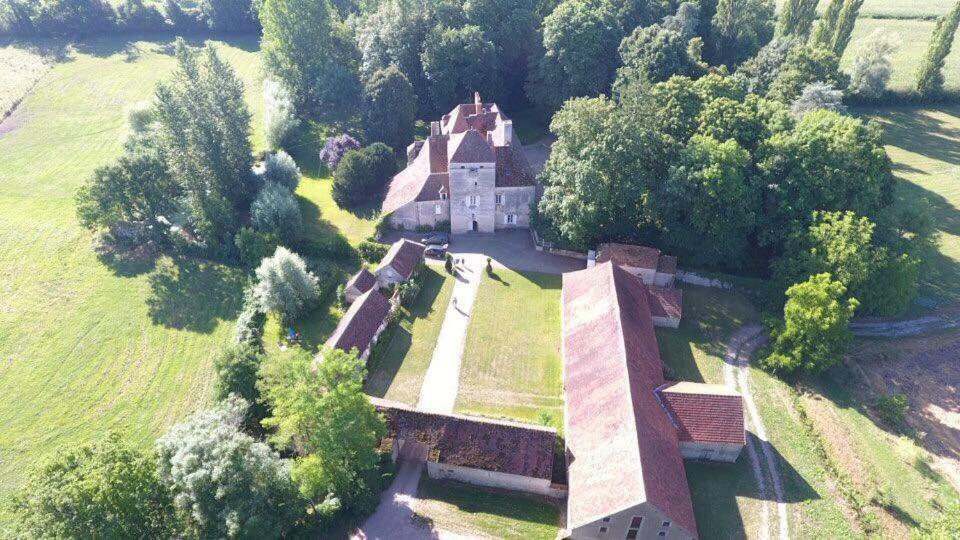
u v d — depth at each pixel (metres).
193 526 46.97
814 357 63.19
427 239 90.00
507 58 125.12
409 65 122.25
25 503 43.91
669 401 56.50
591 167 77.94
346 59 131.50
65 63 161.75
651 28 106.75
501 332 73.25
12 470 58.53
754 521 50.41
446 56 117.31
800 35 123.06
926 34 151.12
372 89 111.81
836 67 103.62
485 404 63.03
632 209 82.12
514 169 90.06
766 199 78.94
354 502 51.66
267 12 124.75
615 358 57.50
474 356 69.62
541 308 77.25
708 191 74.25
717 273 81.00
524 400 63.53
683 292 79.56
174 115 86.25
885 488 53.03
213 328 76.81
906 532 49.28
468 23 122.31
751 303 77.62
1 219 98.56
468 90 120.38
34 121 133.75
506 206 91.56
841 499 52.38
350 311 70.75
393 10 120.56
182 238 90.38
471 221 91.88
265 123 113.94
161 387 68.00
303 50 124.69
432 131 107.62
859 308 72.56
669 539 46.66
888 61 122.19
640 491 44.84
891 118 124.69
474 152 85.38
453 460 53.41
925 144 114.88
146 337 75.44
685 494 48.91
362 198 100.12
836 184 74.81
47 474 44.59
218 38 183.75
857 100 128.88
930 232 77.88
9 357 72.44
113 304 80.94
